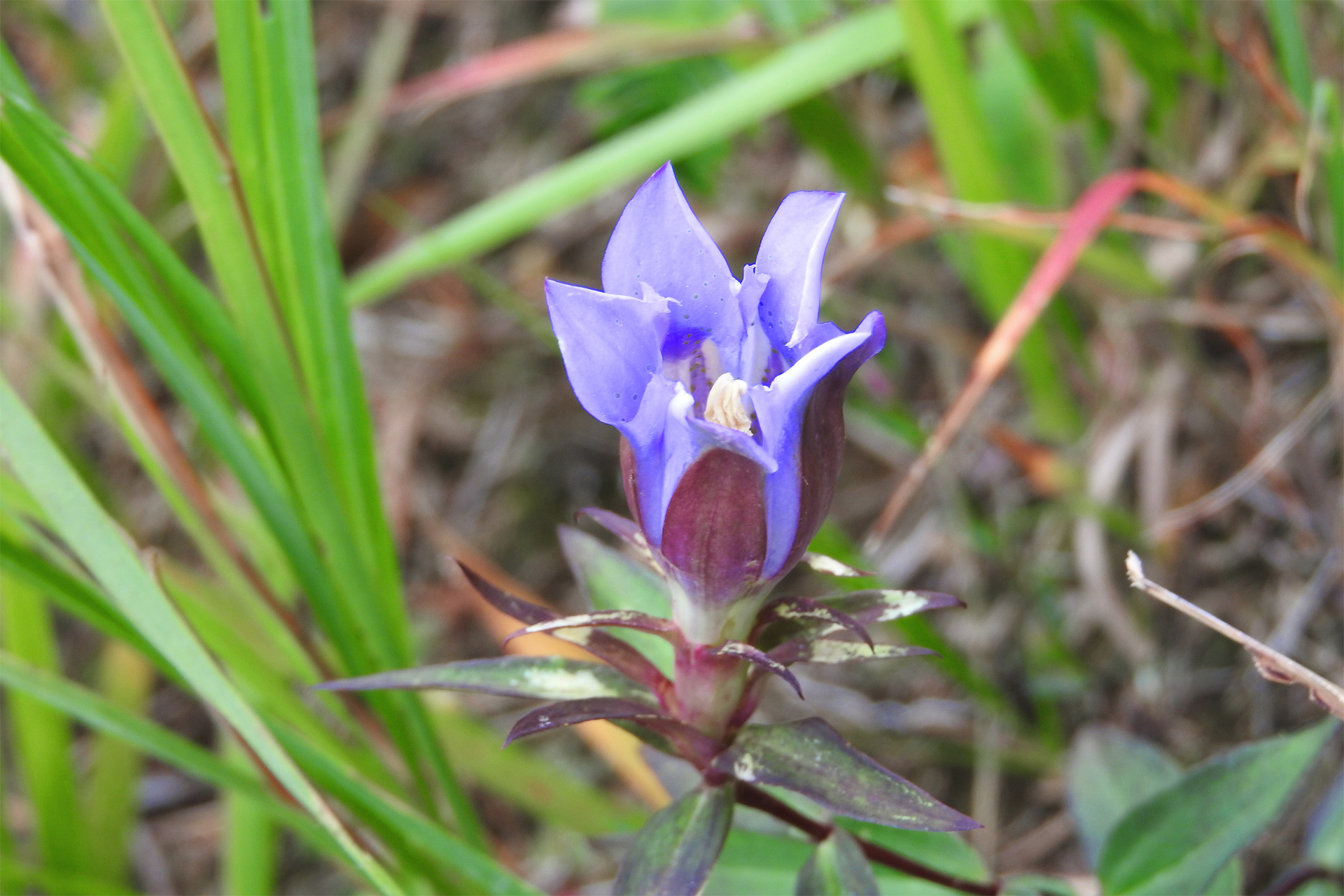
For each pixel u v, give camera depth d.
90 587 0.36
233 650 0.39
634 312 0.29
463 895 0.38
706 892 0.37
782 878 0.37
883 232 0.47
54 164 0.34
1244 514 0.48
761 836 0.37
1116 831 0.36
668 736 0.32
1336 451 0.47
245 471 0.36
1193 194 0.41
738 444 0.29
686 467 0.30
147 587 0.33
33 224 0.37
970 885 0.36
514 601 0.32
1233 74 0.43
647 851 0.32
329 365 0.36
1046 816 0.48
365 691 0.38
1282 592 0.47
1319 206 0.43
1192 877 0.36
